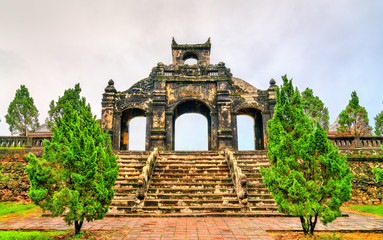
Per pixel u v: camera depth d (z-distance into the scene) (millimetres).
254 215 10766
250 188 12828
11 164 15828
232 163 14094
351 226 9227
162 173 14195
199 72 22500
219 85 21953
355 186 15297
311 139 7625
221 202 11773
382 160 16406
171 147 20969
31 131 22250
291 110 8906
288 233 8344
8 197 14586
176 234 8172
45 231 8758
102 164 8312
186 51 24422
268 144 8812
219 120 21188
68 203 7121
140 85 22516
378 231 8703
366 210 12578
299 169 7820
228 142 20734
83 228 8875
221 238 7734
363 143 17266
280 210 7945
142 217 10695
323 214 6980
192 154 17016
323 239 7469
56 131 8414
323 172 7633
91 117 8953
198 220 10133
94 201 7617
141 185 11711
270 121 9188
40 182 7438
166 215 10703
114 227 9047
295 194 7301
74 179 7379
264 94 22406
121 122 23672
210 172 14523
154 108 21453
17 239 7484
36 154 16312
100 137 8836
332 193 7148
